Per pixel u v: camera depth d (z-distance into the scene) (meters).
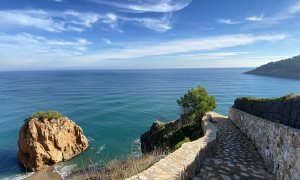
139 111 80.25
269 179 10.19
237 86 167.50
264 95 119.75
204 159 12.10
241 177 10.14
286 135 9.46
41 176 33.28
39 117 39.59
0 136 53.66
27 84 197.88
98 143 47.69
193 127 25.97
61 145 39.22
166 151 16.47
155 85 184.50
